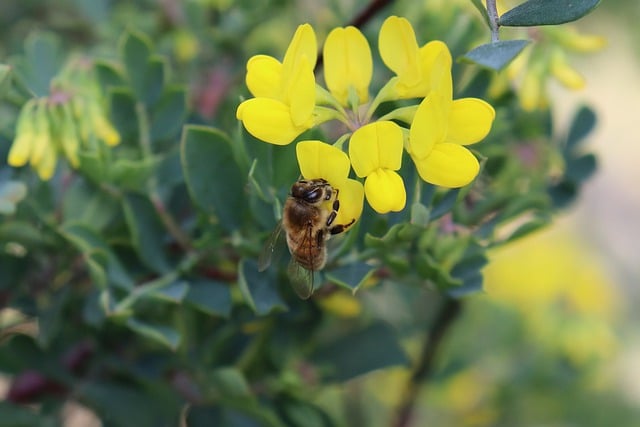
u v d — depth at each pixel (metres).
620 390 0.55
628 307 0.89
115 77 0.40
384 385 0.52
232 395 0.39
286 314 0.40
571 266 0.55
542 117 0.41
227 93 0.44
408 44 0.36
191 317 0.40
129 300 0.38
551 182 0.42
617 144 1.22
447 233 0.38
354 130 0.36
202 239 0.38
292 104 0.35
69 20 0.48
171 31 0.46
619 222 1.12
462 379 0.51
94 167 0.38
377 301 0.47
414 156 0.35
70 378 0.41
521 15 0.34
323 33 0.44
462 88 0.39
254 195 0.37
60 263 0.40
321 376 0.41
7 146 0.40
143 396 0.41
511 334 0.52
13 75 0.39
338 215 0.36
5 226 0.39
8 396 0.41
